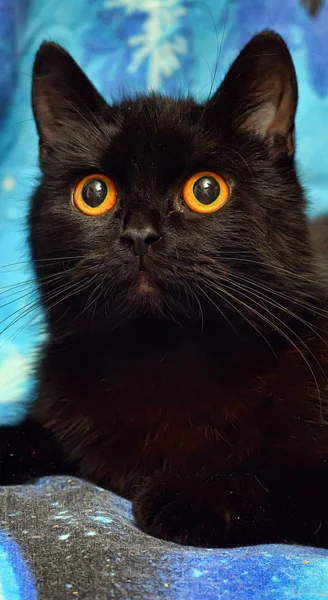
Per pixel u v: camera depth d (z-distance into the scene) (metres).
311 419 0.28
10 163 0.56
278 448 0.27
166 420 0.29
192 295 0.27
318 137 0.56
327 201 0.54
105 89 0.57
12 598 0.19
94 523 0.24
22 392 0.40
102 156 0.29
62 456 0.32
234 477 0.26
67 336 0.31
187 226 0.28
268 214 0.29
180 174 0.28
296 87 0.32
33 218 0.32
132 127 0.30
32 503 0.26
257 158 0.30
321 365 0.29
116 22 0.57
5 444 0.31
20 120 0.56
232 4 0.56
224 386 0.28
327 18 0.56
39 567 0.20
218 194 0.29
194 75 0.57
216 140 0.29
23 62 0.56
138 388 0.29
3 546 0.22
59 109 0.34
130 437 0.29
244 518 0.24
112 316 0.28
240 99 0.31
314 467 0.26
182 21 0.57
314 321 0.30
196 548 0.23
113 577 0.20
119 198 0.29
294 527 0.24
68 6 0.57
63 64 0.34
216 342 0.29
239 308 0.28
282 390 0.28
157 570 0.20
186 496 0.25
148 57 0.57
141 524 0.25
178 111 0.31
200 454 0.28
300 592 0.19
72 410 0.30
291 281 0.29
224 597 0.19
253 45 0.31
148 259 0.27
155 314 0.28
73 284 0.29
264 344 0.29
